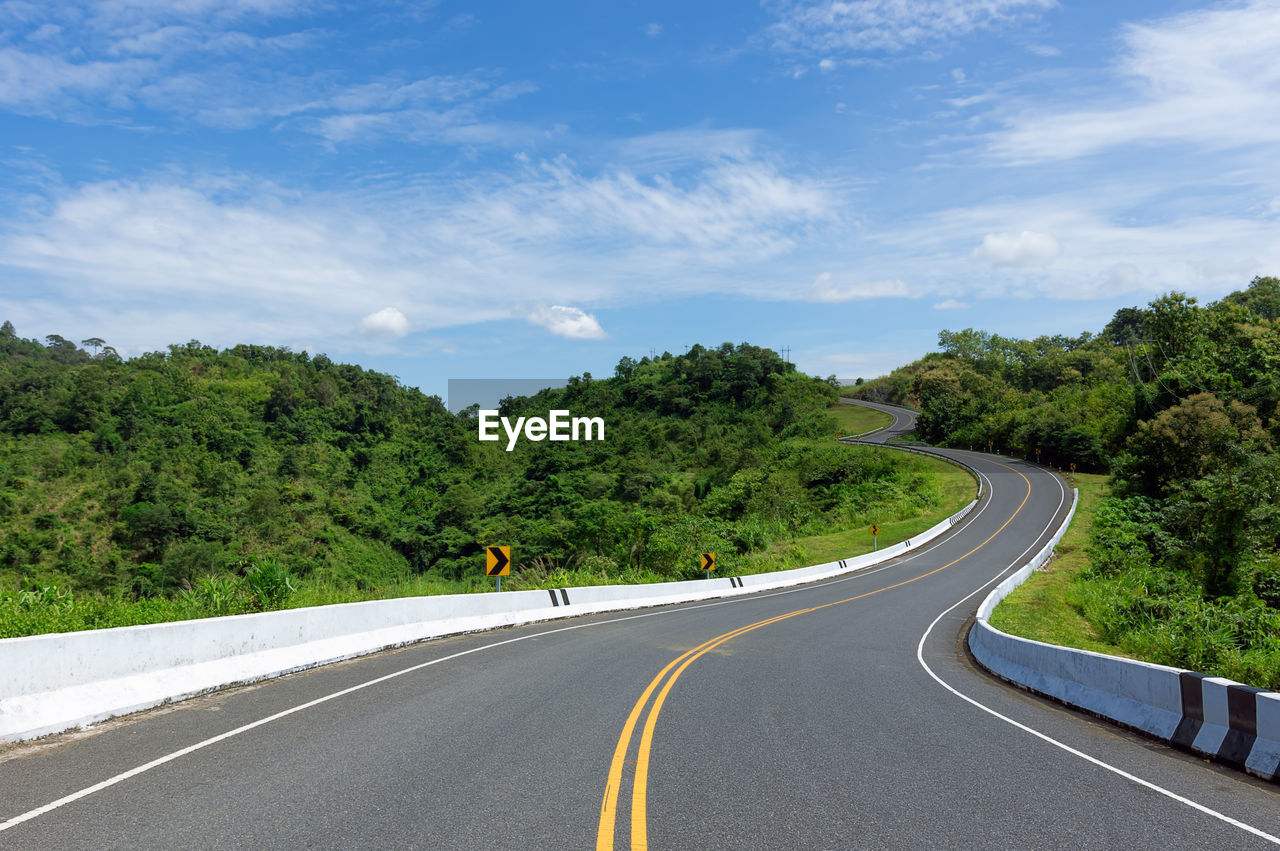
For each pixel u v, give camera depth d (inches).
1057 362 5029.5
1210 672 505.7
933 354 6304.1
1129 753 283.0
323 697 345.4
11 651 265.9
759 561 1571.1
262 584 562.3
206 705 326.6
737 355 5452.8
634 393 5167.3
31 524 2393.0
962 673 494.9
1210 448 1756.9
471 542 2608.3
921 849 176.6
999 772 248.1
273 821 184.9
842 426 4566.9
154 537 2327.8
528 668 440.5
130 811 190.9
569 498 2829.7
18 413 3075.8
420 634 572.7
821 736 291.6
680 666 462.6
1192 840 188.9
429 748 257.6
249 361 5054.1
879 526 2178.9
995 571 1398.9
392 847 169.6
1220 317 2522.1
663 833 182.5
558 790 213.9
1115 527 1498.5
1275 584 1063.6
